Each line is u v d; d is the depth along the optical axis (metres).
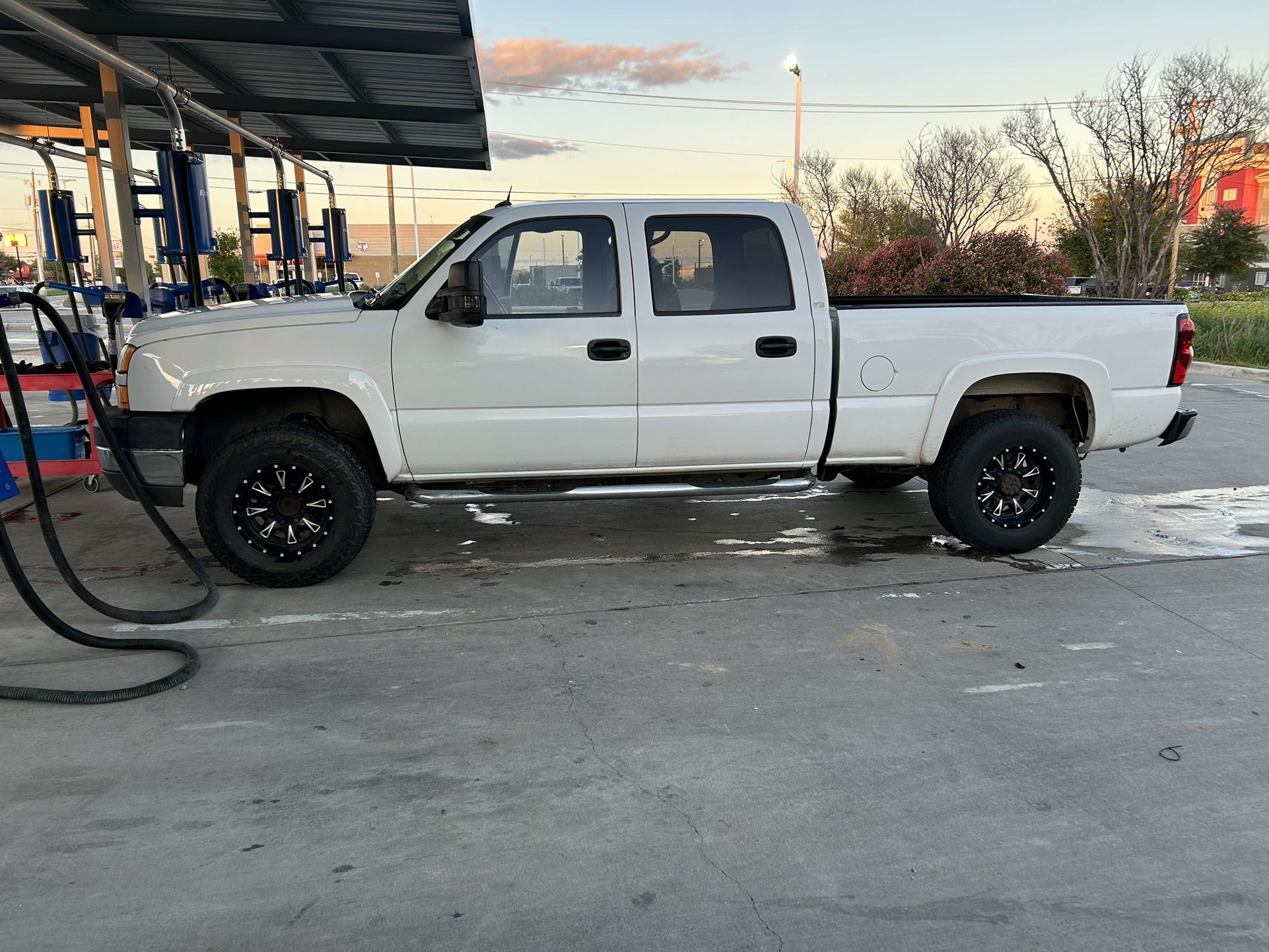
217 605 4.77
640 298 4.98
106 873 2.60
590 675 3.92
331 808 2.93
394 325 4.84
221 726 3.48
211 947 2.32
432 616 4.62
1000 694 3.73
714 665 4.01
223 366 4.77
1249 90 17.75
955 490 5.40
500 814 2.90
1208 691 3.75
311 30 9.15
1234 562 5.45
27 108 14.09
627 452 5.11
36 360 14.64
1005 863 2.65
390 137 16.33
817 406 5.18
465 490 5.15
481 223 4.93
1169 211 19.31
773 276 5.11
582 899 2.50
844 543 5.94
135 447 4.81
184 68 11.60
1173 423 5.60
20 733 3.42
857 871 2.62
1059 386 5.53
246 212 14.16
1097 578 5.17
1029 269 14.35
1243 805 2.94
